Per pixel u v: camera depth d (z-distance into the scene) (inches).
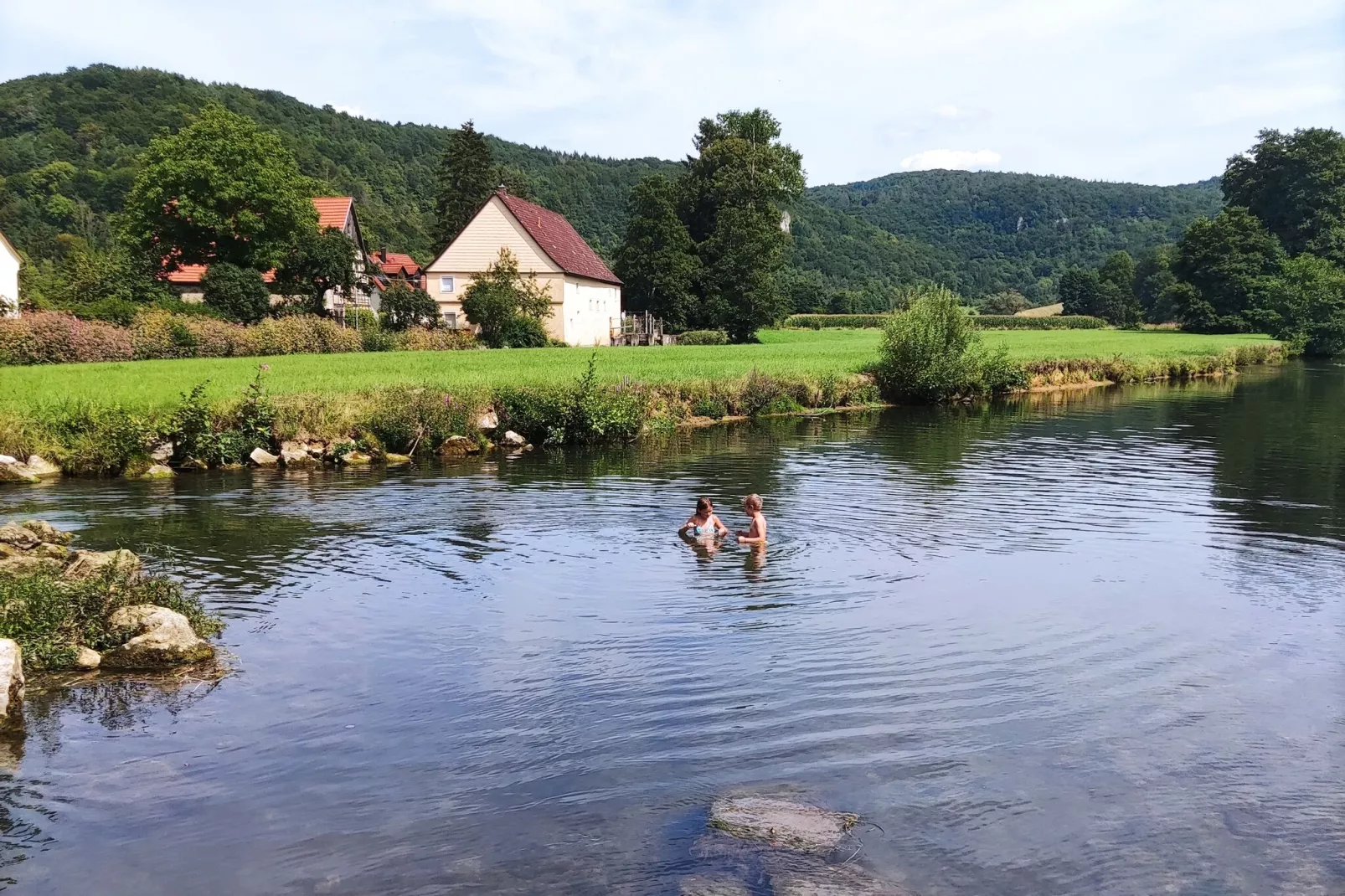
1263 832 247.1
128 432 828.0
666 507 670.5
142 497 708.0
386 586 463.5
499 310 2276.1
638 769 276.7
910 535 582.6
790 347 2479.1
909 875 225.3
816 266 7381.9
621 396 1109.7
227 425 893.2
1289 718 316.2
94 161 5639.8
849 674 348.8
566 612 421.7
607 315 2967.5
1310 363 2716.5
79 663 358.6
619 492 736.3
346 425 925.2
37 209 4940.9
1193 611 429.4
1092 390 1813.5
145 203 2236.7
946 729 304.2
